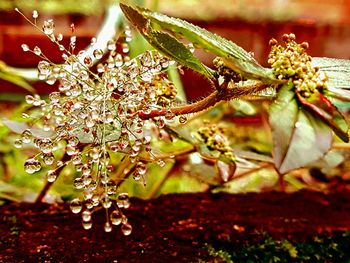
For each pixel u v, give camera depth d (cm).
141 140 18
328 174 26
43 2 39
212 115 32
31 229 21
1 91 37
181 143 28
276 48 17
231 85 19
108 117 18
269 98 19
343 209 24
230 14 41
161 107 18
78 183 17
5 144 29
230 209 23
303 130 16
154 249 21
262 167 24
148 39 17
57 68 18
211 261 20
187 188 28
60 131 18
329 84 17
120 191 26
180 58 18
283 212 23
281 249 21
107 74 18
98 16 39
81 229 21
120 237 21
